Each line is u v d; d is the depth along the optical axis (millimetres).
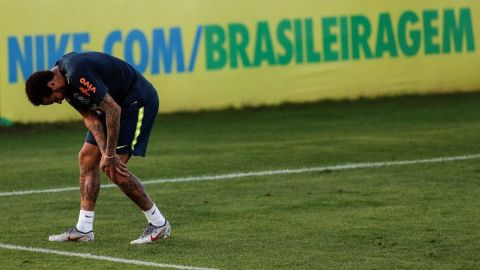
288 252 23141
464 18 55344
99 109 23234
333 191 31062
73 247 23922
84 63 23047
